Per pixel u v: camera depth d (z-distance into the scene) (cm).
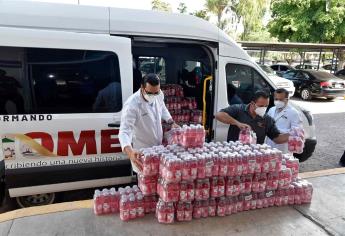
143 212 293
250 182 298
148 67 548
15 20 344
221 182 285
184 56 559
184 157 266
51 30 340
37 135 338
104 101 365
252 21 2909
